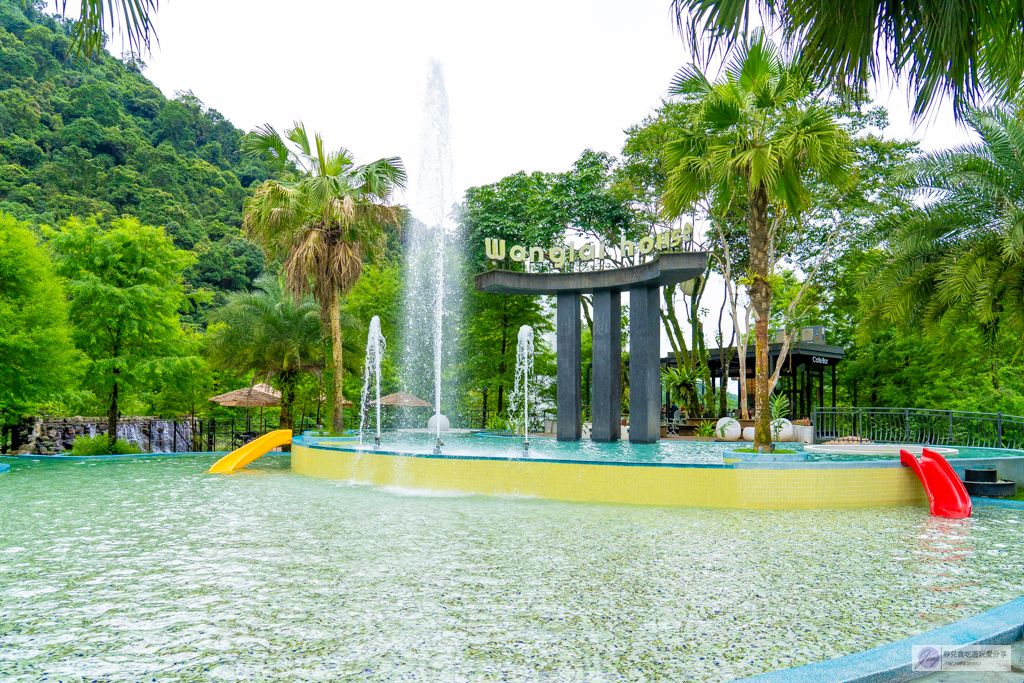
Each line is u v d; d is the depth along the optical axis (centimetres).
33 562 643
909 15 351
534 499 1123
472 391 2941
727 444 1788
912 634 437
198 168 9206
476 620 461
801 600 516
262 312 2734
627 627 448
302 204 1947
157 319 2428
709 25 343
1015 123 1383
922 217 1505
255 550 701
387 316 3031
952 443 1747
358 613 476
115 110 9550
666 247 1716
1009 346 2483
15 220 2011
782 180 1262
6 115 8394
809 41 349
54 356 1938
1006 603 466
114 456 2131
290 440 1883
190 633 431
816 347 2512
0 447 2480
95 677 355
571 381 1908
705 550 708
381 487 1295
